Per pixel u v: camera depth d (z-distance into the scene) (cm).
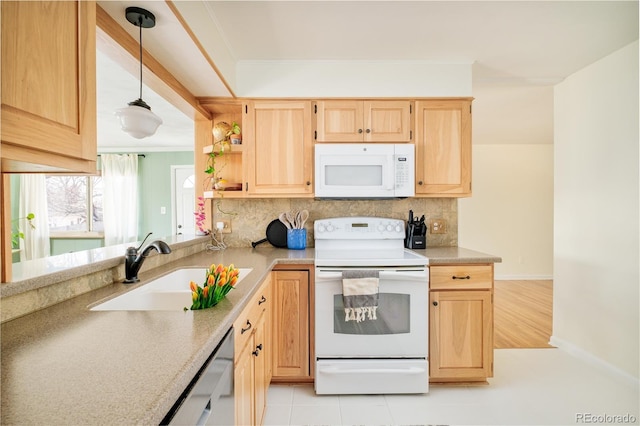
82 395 56
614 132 223
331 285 203
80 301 114
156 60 177
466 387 211
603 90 231
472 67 247
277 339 209
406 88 240
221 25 192
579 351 251
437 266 206
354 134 237
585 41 209
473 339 207
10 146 66
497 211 520
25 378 62
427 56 231
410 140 238
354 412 186
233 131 244
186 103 223
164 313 102
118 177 505
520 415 183
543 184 521
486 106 335
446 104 238
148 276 154
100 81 264
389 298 202
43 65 71
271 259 205
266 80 239
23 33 67
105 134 433
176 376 63
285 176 237
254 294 142
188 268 176
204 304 107
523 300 408
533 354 259
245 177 238
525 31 198
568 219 262
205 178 263
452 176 237
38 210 467
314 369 208
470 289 207
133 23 141
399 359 203
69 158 81
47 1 72
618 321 221
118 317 98
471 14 181
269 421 178
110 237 500
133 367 67
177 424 64
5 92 63
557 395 202
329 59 237
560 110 269
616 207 222
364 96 239
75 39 81
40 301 105
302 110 237
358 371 200
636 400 196
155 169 525
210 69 190
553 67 247
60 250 502
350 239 249
